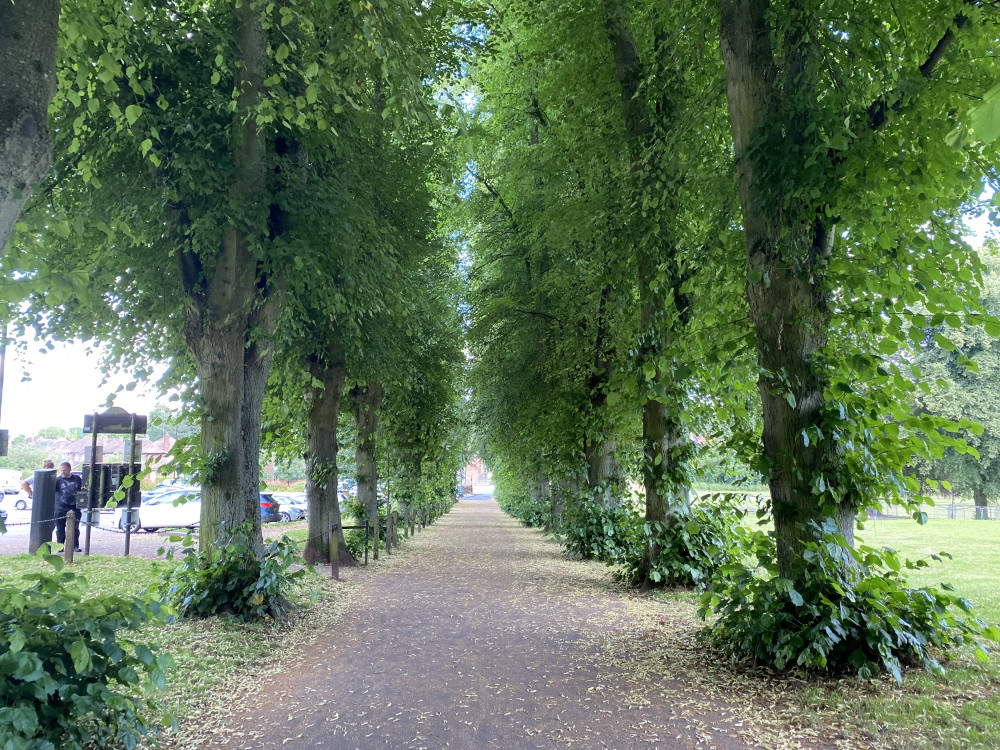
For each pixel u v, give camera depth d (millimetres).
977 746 3750
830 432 5562
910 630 5102
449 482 32688
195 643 6531
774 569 5762
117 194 7898
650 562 10320
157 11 7332
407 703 5035
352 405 16234
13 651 2969
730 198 7305
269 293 8688
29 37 2785
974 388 28000
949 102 5352
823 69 5852
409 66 5898
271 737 4355
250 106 7496
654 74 9094
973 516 31328
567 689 5324
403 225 12172
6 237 2729
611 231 10172
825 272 5809
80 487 13859
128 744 3449
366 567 13758
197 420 8773
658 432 10289
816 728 4258
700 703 4863
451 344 18844
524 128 16391
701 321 7355
